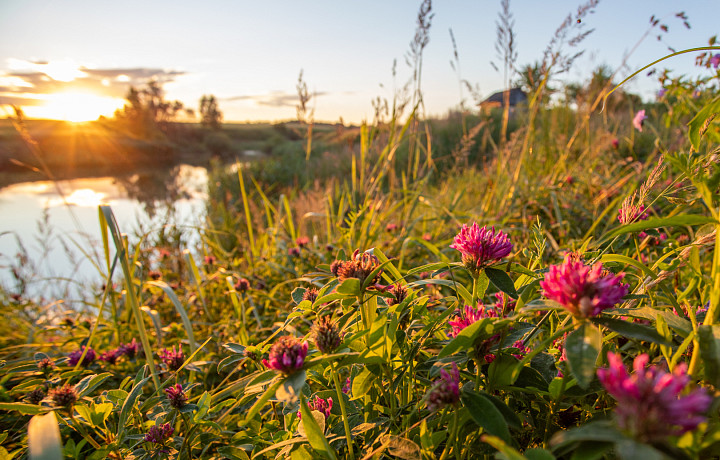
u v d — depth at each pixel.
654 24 2.61
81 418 1.33
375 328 1.06
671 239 1.88
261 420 1.50
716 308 0.78
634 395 0.56
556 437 0.61
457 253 3.05
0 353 2.67
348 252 3.05
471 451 1.00
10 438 1.57
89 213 10.08
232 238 5.48
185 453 1.34
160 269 3.89
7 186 17.52
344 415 1.03
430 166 3.78
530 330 1.10
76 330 2.75
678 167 0.87
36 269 4.53
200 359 2.17
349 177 8.77
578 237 2.99
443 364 1.01
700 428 0.65
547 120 5.09
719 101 0.83
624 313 0.87
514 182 3.52
